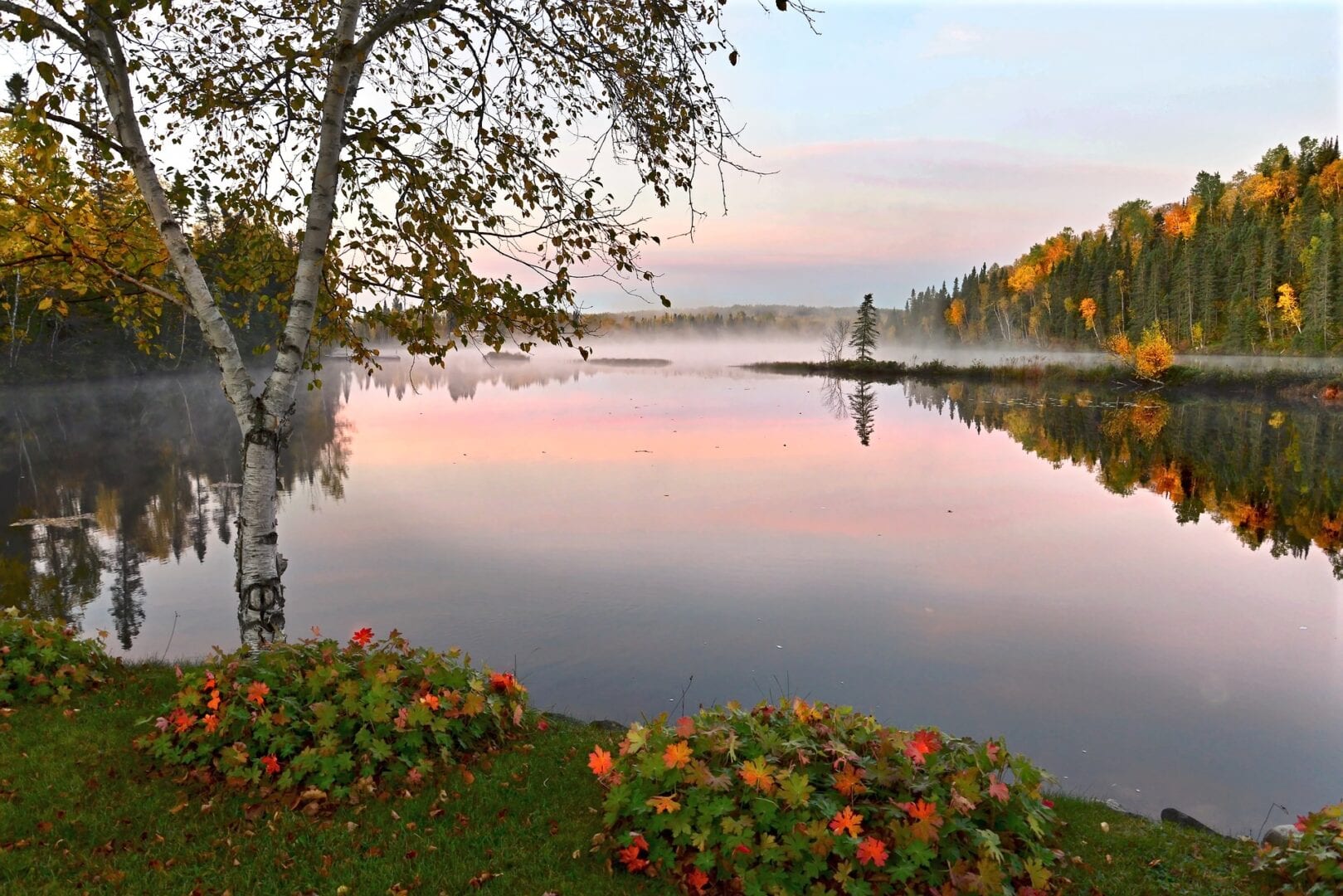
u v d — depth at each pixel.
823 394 74.69
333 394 74.62
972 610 14.12
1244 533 21.36
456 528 19.72
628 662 11.06
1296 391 67.88
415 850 4.39
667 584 15.12
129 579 14.53
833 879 3.93
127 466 27.84
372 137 6.64
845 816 3.94
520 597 14.02
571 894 4.03
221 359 6.45
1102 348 110.56
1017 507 24.28
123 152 6.07
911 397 72.06
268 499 6.50
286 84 6.72
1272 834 5.33
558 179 6.66
